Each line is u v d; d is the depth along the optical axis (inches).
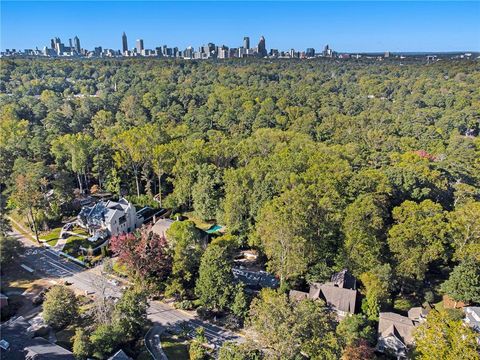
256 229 2802.7
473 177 4077.3
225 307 2316.7
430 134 5506.9
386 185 3053.6
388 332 2043.6
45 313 2039.9
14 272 2640.3
